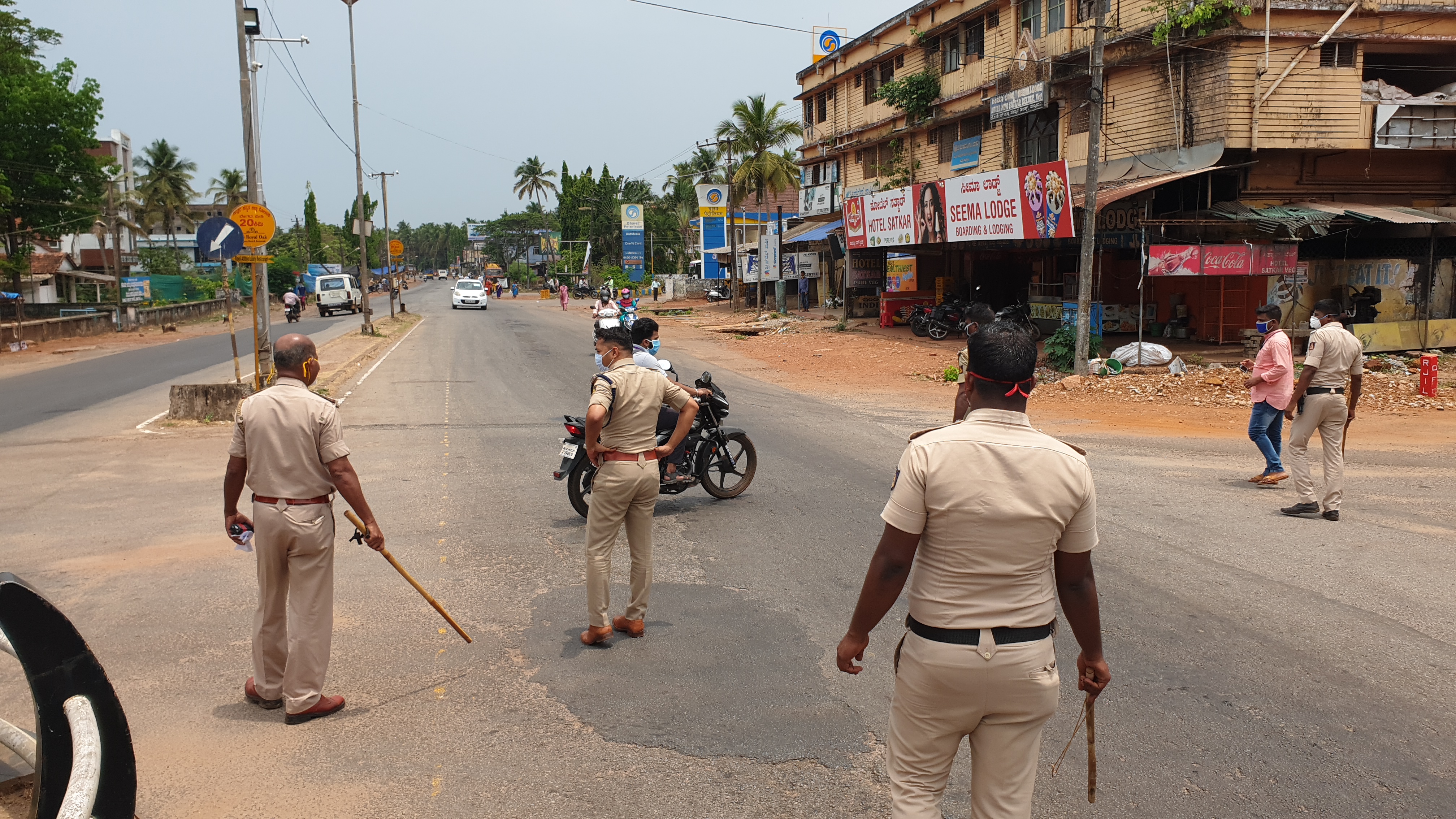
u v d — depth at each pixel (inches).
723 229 2014.0
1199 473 367.9
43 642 112.5
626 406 191.0
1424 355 597.3
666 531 285.9
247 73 547.2
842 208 1249.4
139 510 314.3
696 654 189.6
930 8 1198.3
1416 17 751.7
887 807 133.3
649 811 132.5
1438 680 173.0
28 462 400.5
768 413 549.3
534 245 5098.4
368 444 438.3
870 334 1085.8
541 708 165.0
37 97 1358.3
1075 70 922.7
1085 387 616.7
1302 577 233.1
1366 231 777.6
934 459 95.7
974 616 95.3
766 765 145.6
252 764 145.0
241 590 230.1
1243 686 171.5
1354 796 135.0
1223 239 755.4
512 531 284.8
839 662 104.2
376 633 200.8
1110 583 229.6
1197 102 778.8
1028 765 99.3
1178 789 137.2
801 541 273.0
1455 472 363.9
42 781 113.0
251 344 1153.4
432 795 136.5
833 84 1519.4
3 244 1465.3
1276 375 331.9
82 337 1344.7
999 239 804.6
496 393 639.8
